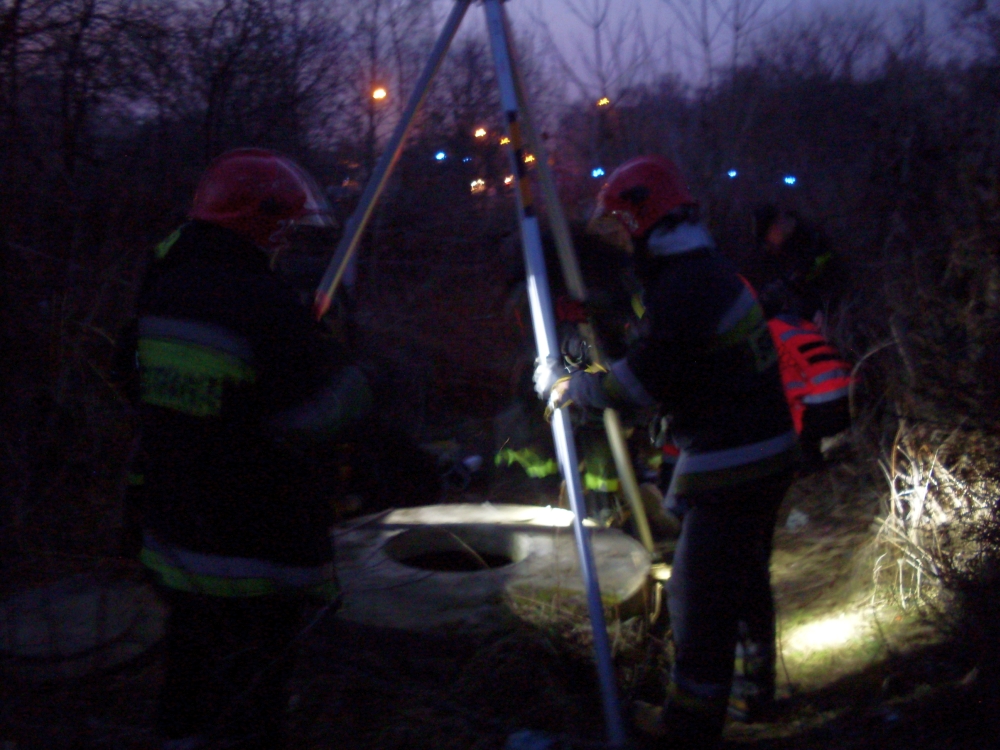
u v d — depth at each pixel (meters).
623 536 4.05
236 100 7.01
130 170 5.66
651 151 7.43
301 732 2.92
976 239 4.21
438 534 4.17
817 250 4.18
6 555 3.41
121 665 3.02
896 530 3.80
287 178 2.37
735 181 7.02
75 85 5.58
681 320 2.71
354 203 7.60
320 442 2.33
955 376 4.16
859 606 3.88
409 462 5.28
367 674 3.16
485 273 7.52
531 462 5.51
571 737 2.87
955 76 6.07
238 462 2.27
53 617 3.20
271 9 7.19
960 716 2.95
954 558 3.52
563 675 3.31
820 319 4.21
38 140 5.21
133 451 2.70
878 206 5.57
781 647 3.44
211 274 2.25
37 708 2.63
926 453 4.14
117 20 5.88
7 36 4.99
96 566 3.56
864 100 7.64
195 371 2.17
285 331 2.26
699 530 2.90
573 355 4.31
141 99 6.35
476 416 6.64
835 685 3.37
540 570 3.72
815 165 7.56
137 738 2.48
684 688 2.92
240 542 2.29
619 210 2.90
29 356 4.20
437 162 8.54
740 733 3.14
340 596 2.64
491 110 8.78
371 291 7.25
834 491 5.04
